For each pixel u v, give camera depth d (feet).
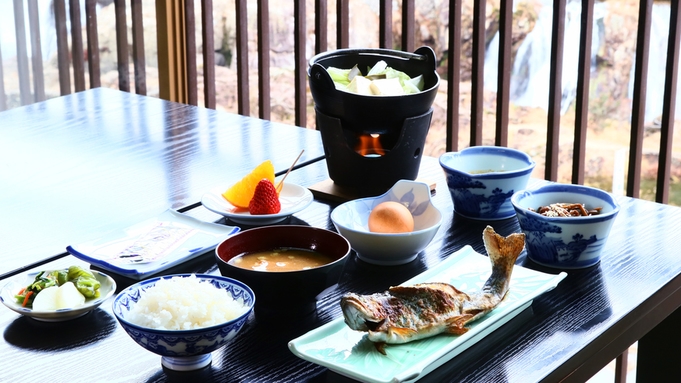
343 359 3.01
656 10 11.32
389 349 3.11
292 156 5.71
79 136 6.21
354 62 5.31
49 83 11.21
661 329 4.74
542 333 3.35
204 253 4.05
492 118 13.74
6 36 10.74
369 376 2.85
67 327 3.35
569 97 12.51
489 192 4.48
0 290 3.64
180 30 10.14
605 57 11.80
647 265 4.01
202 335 2.87
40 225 4.47
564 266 3.99
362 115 4.66
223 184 5.11
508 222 4.59
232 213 4.38
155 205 4.78
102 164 5.55
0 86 10.88
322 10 8.60
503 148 4.84
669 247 4.24
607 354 3.47
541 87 12.66
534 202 4.26
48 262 3.99
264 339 3.28
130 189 5.06
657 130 11.72
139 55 10.75
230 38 14.58
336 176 4.96
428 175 5.38
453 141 7.86
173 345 2.87
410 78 5.20
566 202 4.28
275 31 14.29
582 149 7.11
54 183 5.17
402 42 7.96
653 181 11.90
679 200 11.93
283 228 3.78
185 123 6.56
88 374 3.00
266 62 9.30
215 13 14.48
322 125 4.85
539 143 13.00
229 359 3.13
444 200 4.94
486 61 13.71
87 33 10.87
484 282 3.72
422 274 3.74
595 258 4.00
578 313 3.53
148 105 7.10
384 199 4.42
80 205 4.78
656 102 11.66
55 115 6.79
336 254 3.69
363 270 3.96
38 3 10.75
